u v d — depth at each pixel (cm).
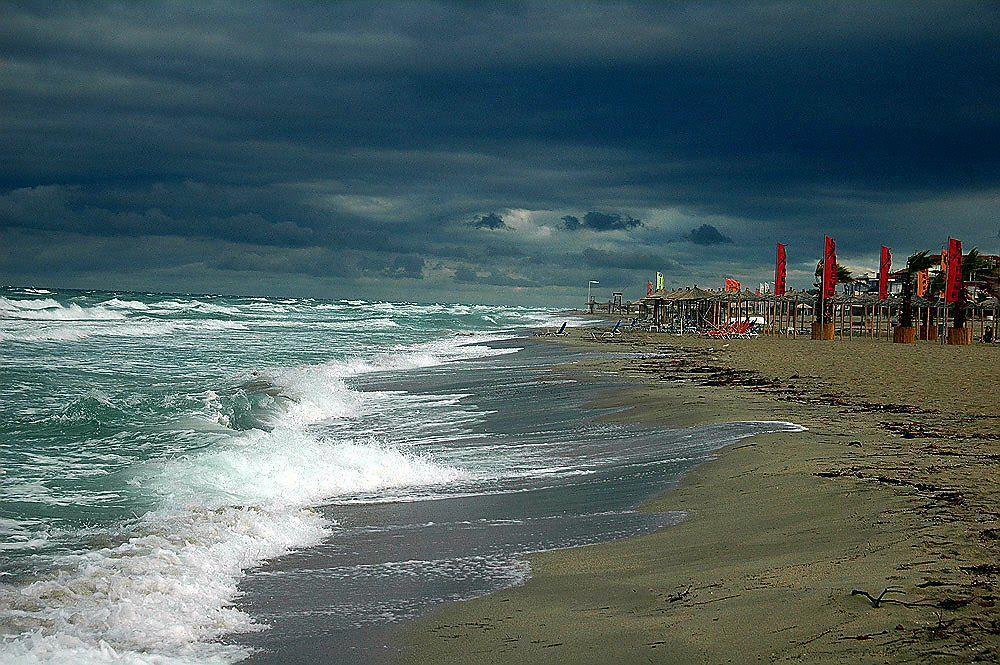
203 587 641
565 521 859
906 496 836
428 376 2611
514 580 660
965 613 486
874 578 561
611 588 618
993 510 770
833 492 873
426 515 905
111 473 1090
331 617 584
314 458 1121
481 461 1234
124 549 728
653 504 909
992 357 3353
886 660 426
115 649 518
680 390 2091
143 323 4900
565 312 15512
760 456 1109
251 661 510
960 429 1368
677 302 7056
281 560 733
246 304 10400
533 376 2592
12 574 678
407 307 16062
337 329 5916
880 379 2347
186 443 1323
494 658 496
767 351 3859
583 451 1301
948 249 5044
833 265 5556
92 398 1698
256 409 1733
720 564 654
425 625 562
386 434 1509
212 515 845
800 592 547
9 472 1084
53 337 3703
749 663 446
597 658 480
